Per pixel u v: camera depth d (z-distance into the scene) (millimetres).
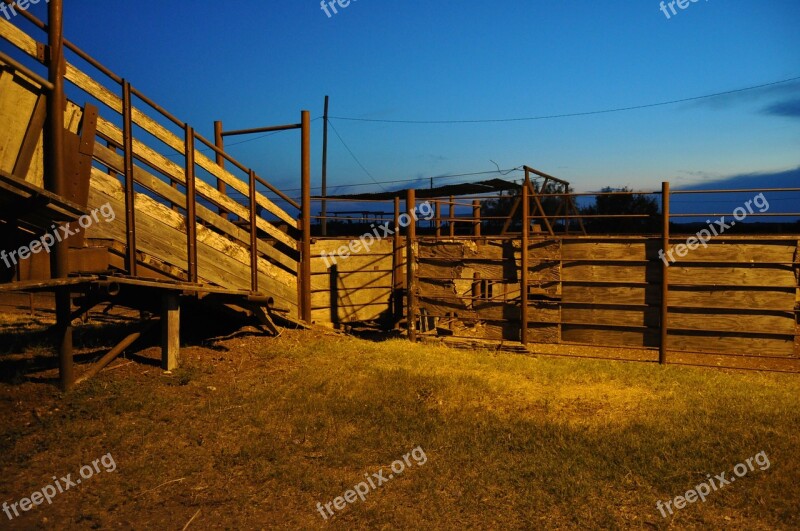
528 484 5039
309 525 4480
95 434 6008
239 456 5609
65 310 7059
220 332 10852
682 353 10281
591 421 6422
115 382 7426
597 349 10875
